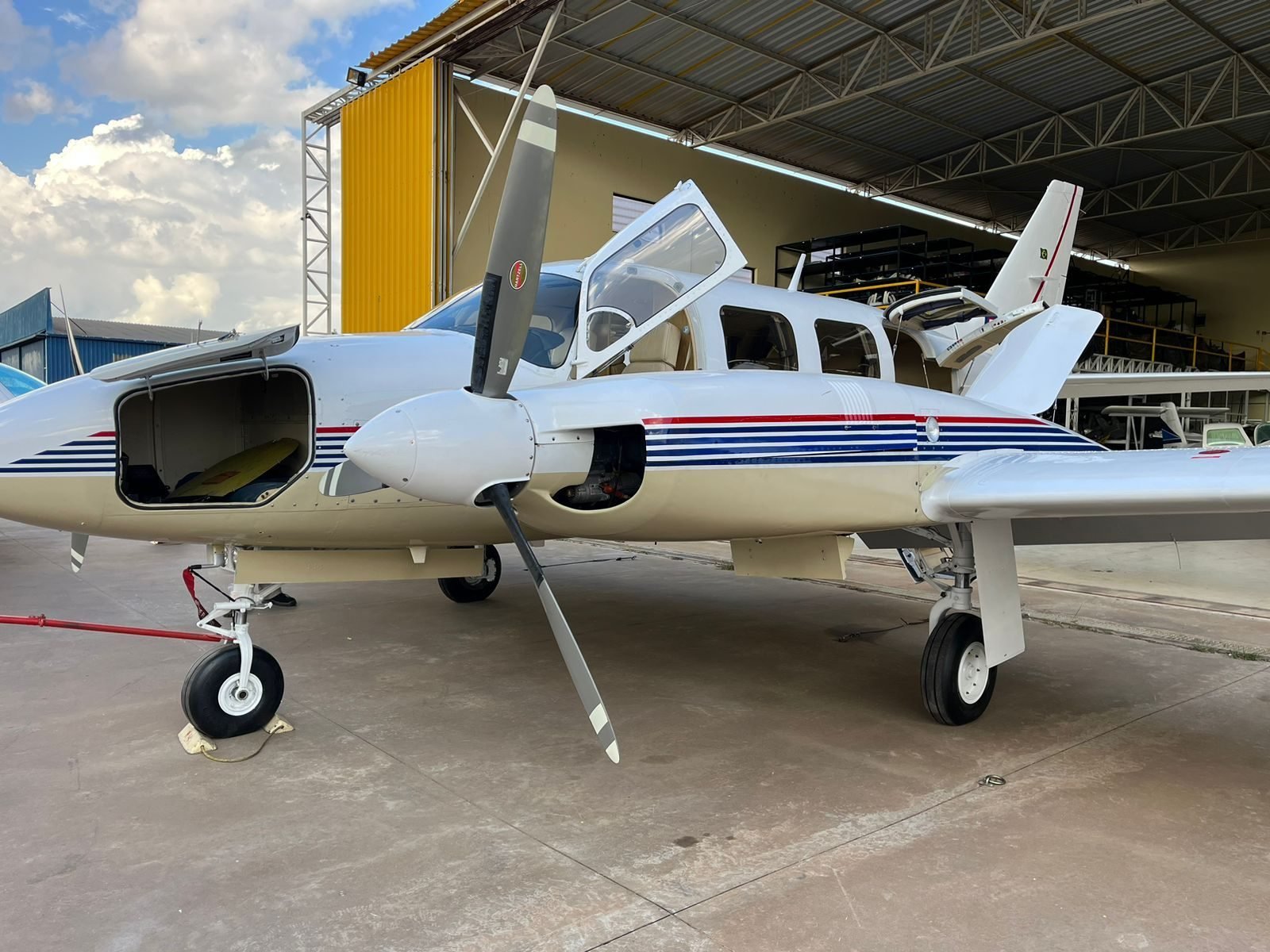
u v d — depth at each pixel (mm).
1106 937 2254
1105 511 3432
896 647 5445
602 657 5105
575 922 2285
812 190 17766
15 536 10500
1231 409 23922
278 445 3865
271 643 5332
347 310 13484
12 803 2990
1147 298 23641
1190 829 2920
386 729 3803
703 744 3676
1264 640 5672
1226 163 17938
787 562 4340
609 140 14250
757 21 11516
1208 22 11820
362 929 2238
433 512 3789
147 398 3762
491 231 13031
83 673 4594
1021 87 13875
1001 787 3260
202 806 2982
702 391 3447
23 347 27359
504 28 10797
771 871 2578
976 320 5305
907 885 2504
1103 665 5094
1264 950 2207
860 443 3729
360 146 13047
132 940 2174
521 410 3148
